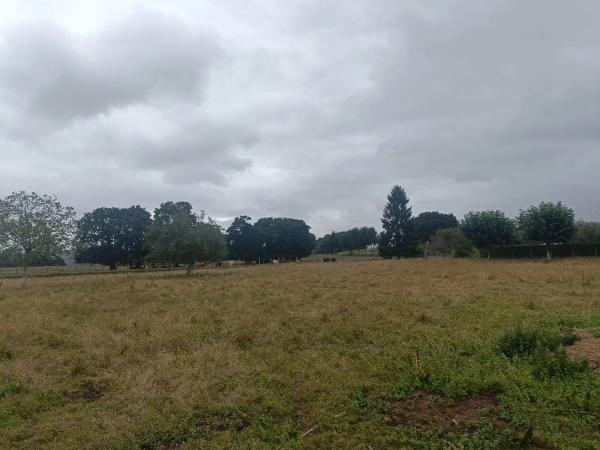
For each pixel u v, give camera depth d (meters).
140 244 64.94
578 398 5.06
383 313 11.20
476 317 10.52
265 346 8.39
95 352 8.09
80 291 19.83
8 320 11.71
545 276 20.28
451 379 6.02
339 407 5.36
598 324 8.93
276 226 87.56
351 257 88.38
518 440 4.36
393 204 81.38
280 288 18.53
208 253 33.69
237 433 4.81
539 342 6.99
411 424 4.88
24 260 27.91
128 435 4.76
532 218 45.09
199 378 6.45
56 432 4.94
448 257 61.41
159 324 10.50
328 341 8.73
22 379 6.71
